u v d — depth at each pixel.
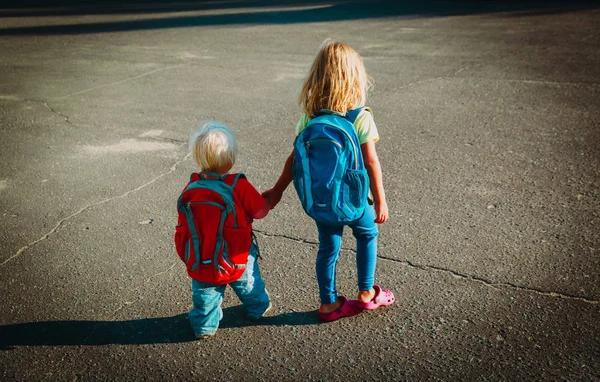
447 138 6.06
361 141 2.97
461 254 3.96
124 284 3.83
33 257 4.19
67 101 8.15
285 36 12.57
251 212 3.07
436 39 11.35
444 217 4.46
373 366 3.02
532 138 5.92
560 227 4.23
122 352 3.21
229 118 7.14
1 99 8.37
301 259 4.04
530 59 9.24
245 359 3.12
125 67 10.15
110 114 7.48
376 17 14.80
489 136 6.04
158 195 5.12
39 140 6.62
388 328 3.30
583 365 2.93
